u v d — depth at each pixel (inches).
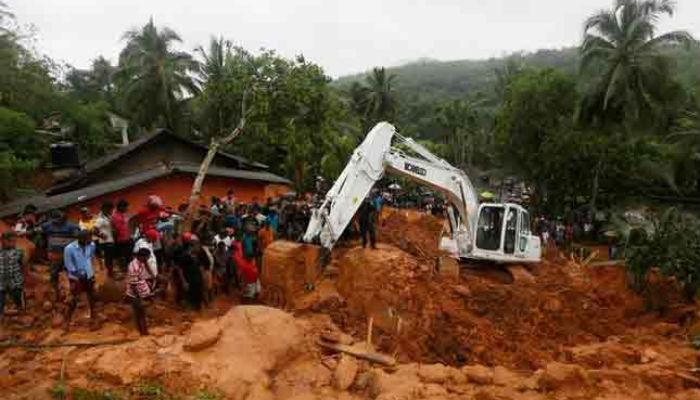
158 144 1006.4
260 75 740.0
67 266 393.1
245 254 514.3
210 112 1085.8
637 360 429.7
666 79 1268.5
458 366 416.2
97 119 1496.1
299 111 770.2
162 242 483.8
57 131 1350.9
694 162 1366.9
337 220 485.7
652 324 551.5
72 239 458.0
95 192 780.6
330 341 408.2
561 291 547.8
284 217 608.1
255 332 362.6
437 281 492.4
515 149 1491.1
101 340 369.1
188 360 336.2
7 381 307.1
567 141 1353.3
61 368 323.3
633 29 1240.8
